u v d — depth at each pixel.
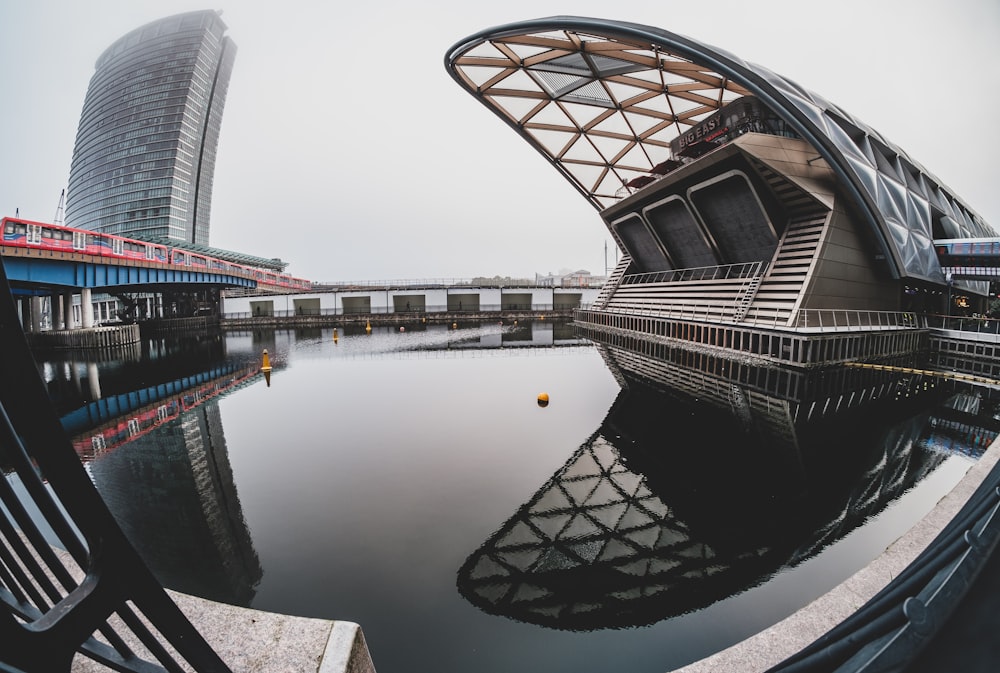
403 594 5.48
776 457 10.12
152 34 129.00
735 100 28.70
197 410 15.81
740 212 27.75
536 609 5.15
